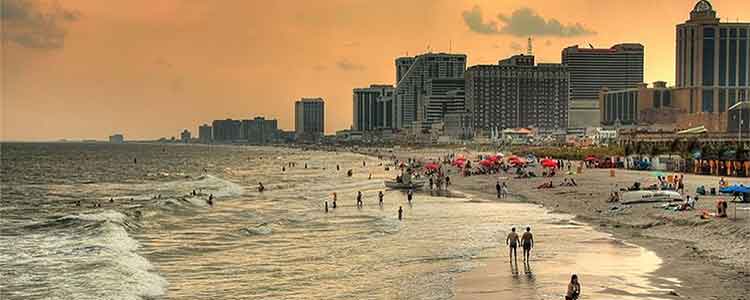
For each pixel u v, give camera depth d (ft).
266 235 203.41
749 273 128.88
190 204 301.22
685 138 569.23
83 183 492.95
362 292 127.13
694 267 135.74
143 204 307.17
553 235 185.78
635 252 155.33
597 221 213.25
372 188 401.49
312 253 170.30
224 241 193.47
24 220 245.45
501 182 381.81
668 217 196.13
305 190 397.60
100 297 124.36
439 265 149.48
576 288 110.32
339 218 243.60
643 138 638.12
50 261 157.89
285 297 124.77
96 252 170.50
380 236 196.85
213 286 134.31
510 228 205.16
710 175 353.92
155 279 139.54
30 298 123.65
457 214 246.68
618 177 366.43
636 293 116.78
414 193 352.28
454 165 581.12
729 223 172.45
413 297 121.39
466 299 117.91
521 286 125.59
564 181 346.13
